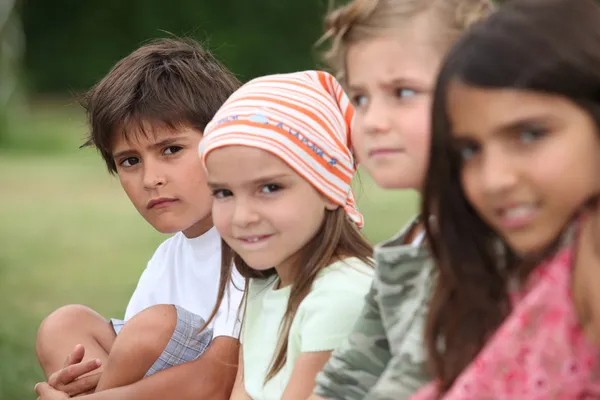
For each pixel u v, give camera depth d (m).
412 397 3.08
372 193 17.84
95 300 9.39
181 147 4.67
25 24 44.62
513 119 2.54
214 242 4.80
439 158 2.72
